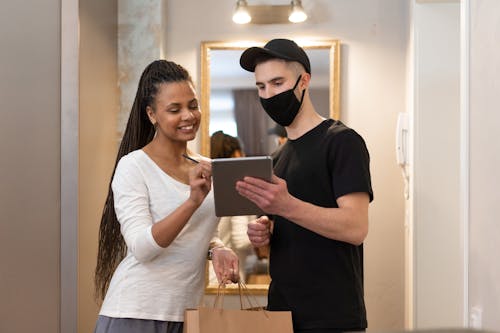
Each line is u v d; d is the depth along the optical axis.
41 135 3.12
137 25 4.00
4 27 3.12
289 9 4.03
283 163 2.17
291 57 2.12
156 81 2.21
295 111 2.14
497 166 1.91
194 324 1.89
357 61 4.04
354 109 4.04
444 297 3.51
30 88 3.12
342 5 4.05
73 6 3.14
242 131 4.07
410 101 3.71
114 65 3.91
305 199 2.08
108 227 2.39
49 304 3.10
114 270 2.45
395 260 4.00
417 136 3.54
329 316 2.02
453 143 3.52
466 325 2.26
